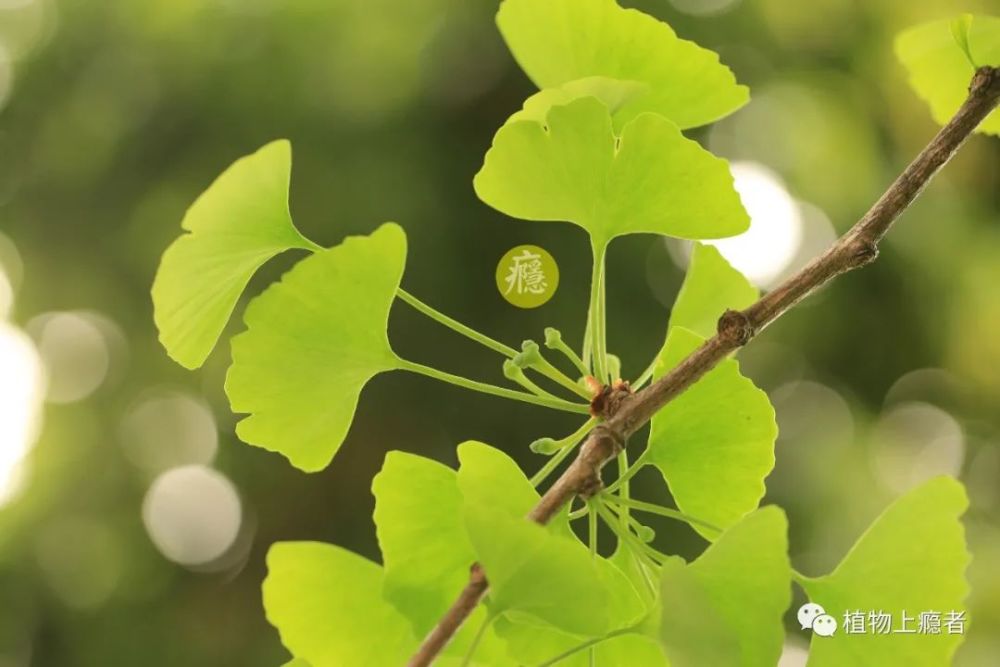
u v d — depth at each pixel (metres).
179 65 1.98
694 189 0.69
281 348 0.68
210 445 2.07
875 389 2.14
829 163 2.14
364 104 1.88
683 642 0.65
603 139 0.69
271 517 2.01
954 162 2.11
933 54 0.76
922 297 2.08
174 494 2.09
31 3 2.15
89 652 2.05
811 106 2.14
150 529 2.10
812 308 2.05
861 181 2.12
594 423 0.69
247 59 1.95
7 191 2.14
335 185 1.84
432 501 0.68
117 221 2.07
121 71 2.05
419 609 0.68
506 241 1.83
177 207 1.97
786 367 2.11
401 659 0.69
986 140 2.07
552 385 1.78
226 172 0.70
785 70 2.15
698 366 0.68
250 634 2.02
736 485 0.70
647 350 1.84
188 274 0.70
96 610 2.08
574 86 0.70
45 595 2.07
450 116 1.92
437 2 1.92
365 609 0.69
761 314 0.68
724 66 0.71
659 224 0.69
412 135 1.88
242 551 2.06
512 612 0.65
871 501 2.05
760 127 2.15
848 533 2.00
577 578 0.64
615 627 0.68
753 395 0.69
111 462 2.11
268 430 0.69
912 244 2.07
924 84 0.77
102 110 2.05
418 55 1.92
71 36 2.10
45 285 2.15
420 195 1.82
